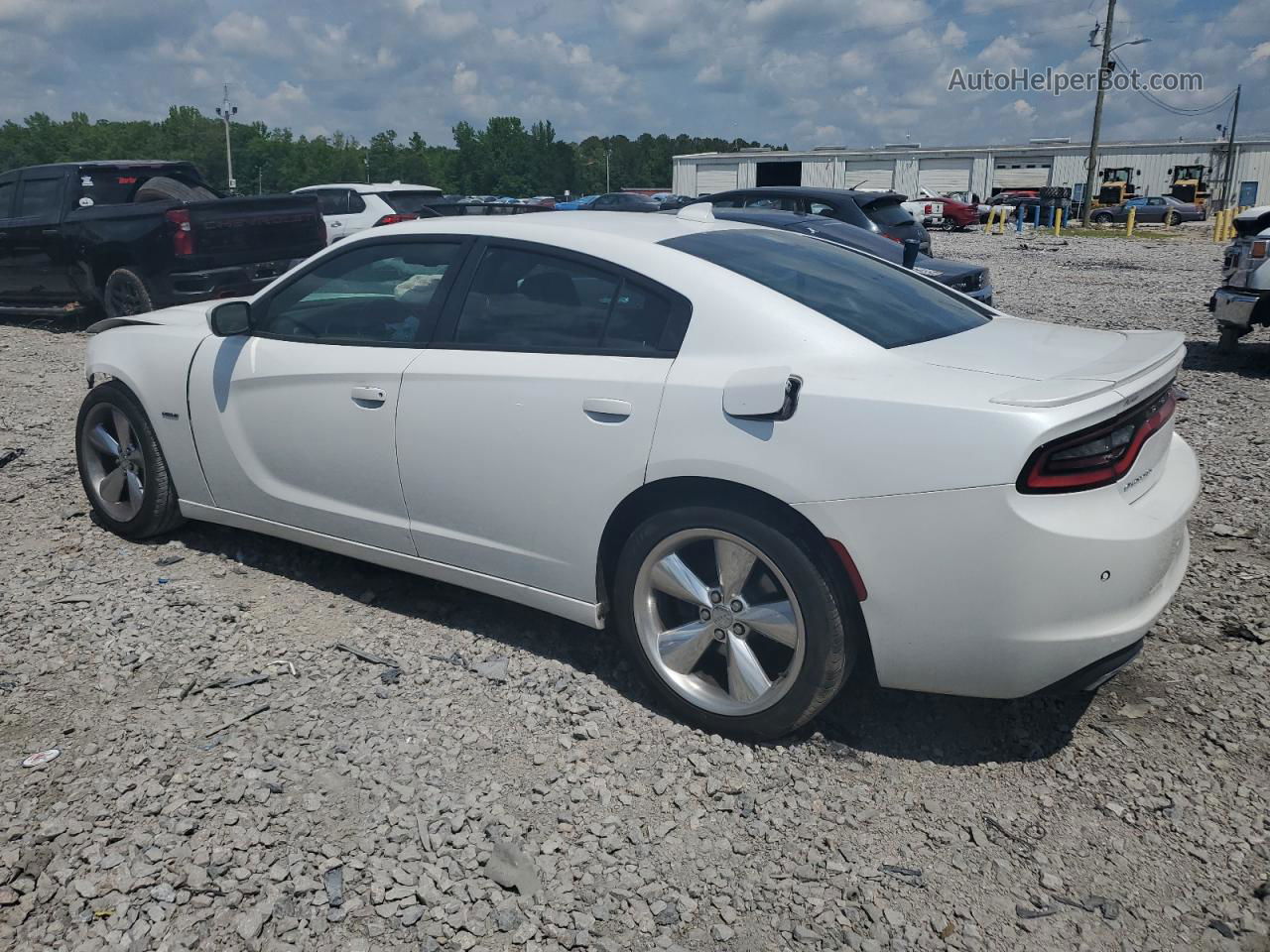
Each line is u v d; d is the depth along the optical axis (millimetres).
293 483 4039
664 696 3207
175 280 10047
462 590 4184
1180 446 3396
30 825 2641
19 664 3504
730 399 2875
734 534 2938
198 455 4312
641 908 2404
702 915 2387
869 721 3211
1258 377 8664
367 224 17094
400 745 3041
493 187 128500
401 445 3617
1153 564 2725
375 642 3723
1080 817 2740
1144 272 18281
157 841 2582
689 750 3049
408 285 3734
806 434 2771
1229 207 54281
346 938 2297
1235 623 3773
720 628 3064
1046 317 11992
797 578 2854
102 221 10234
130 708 3229
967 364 2906
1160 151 58125
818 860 2578
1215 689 3346
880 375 2816
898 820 2734
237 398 4105
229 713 3199
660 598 3213
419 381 3551
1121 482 2711
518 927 2336
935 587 2678
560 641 3740
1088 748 3047
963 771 2951
